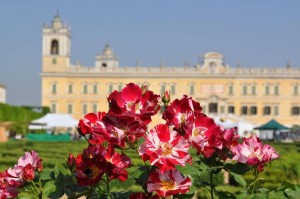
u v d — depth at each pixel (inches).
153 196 177.2
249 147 190.2
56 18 5152.6
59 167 185.5
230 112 5083.7
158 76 5098.4
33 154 187.0
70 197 180.5
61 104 5128.0
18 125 3248.0
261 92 5064.0
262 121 5059.1
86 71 5128.0
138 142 177.3
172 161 157.2
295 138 3900.1
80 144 2014.0
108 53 6013.8
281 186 203.2
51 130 4372.5
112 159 168.4
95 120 178.2
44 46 5123.0
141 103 170.4
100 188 195.3
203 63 5113.2
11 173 182.5
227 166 195.2
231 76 5064.0
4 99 6136.8
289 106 5054.1
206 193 517.7
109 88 5142.7
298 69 5054.1
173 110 175.3
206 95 5073.8
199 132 172.7
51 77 5128.0
